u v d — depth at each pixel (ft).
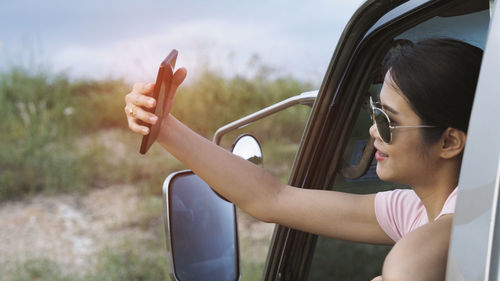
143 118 3.72
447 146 3.43
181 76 4.16
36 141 28.48
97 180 25.99
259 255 18.37
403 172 3.59
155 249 19.16
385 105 3.54
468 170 2.51
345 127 5.15
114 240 20.13
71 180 25.44
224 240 5.45
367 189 5.35
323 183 5.37
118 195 24.44
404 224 4.25
